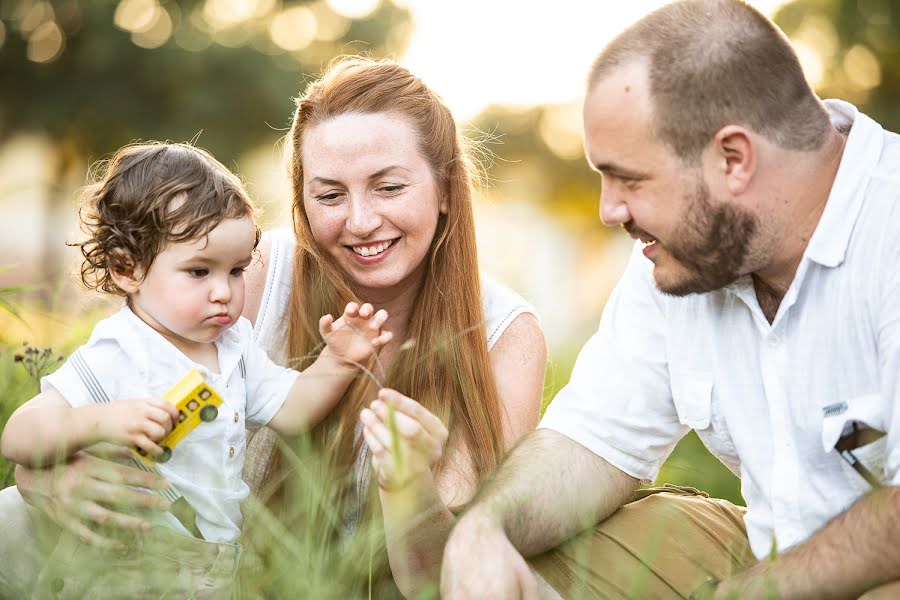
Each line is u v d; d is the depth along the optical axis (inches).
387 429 89.5
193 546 93.9
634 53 86.4
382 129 109.8
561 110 950.4
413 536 95.7
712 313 94.7
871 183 84.7
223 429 100.0
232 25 575.2
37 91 522.0
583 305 770.8
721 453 99.1
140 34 540.7
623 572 94.3
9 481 108.5
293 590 88.4
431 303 116.6
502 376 119.2
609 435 100.1
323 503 97.5
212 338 102.9
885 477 83.2
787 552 81.8
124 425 91.6
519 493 95.7
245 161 532.7
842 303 85.6
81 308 130.3
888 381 81.9
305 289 118.2
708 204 85.9
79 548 90.7
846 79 573.3
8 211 401.1
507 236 499.2
